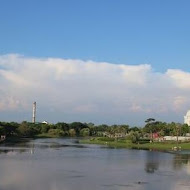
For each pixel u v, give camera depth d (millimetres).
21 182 73250
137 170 94438
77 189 66938
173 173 88938
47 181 74688
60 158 125188
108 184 72312
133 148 191125
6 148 172250
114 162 114125
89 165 104562
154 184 72938
